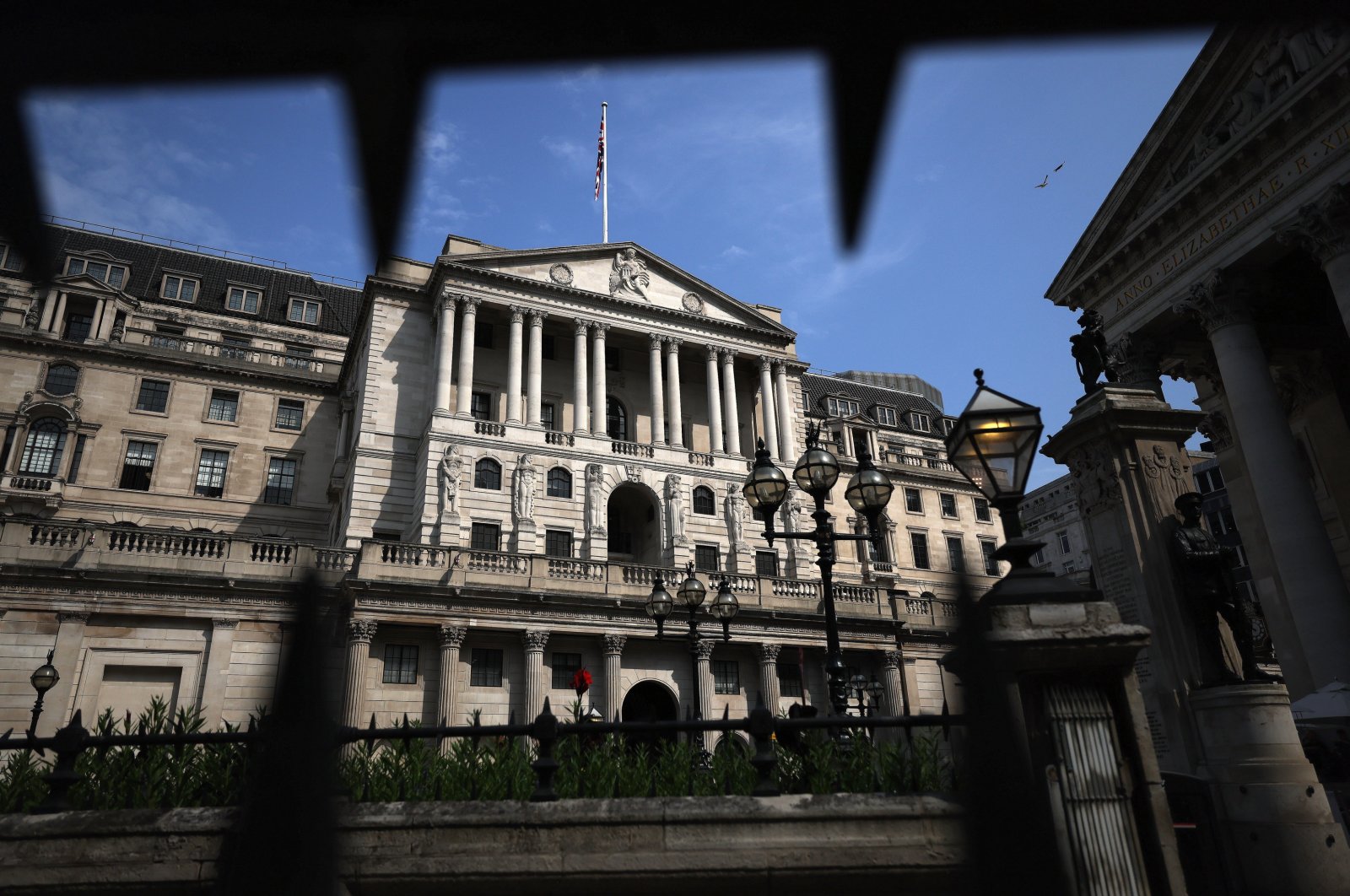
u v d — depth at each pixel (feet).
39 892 20.36
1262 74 69.51
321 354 197.36
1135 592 37.22
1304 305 81.46
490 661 108.58
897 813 21.77
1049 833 14.03
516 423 143.64
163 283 194.70
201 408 163.02
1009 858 13.91
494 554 110.83
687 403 170.91
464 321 147.43
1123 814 19.36
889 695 125.08
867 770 26.07
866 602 129.90
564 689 110.73
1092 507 40.57
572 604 110.32
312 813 14.90
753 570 149.79
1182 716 34.04
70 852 20.79
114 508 149.89
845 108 3.23
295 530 161.79
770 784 22.56
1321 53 63.16
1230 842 28.76
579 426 149.38
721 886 21.26
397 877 20.97
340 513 150.20
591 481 143.64
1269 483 67.00
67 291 162.09
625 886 21.29
